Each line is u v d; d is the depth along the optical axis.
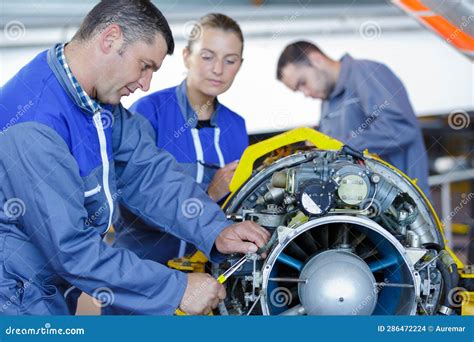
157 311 2.46
